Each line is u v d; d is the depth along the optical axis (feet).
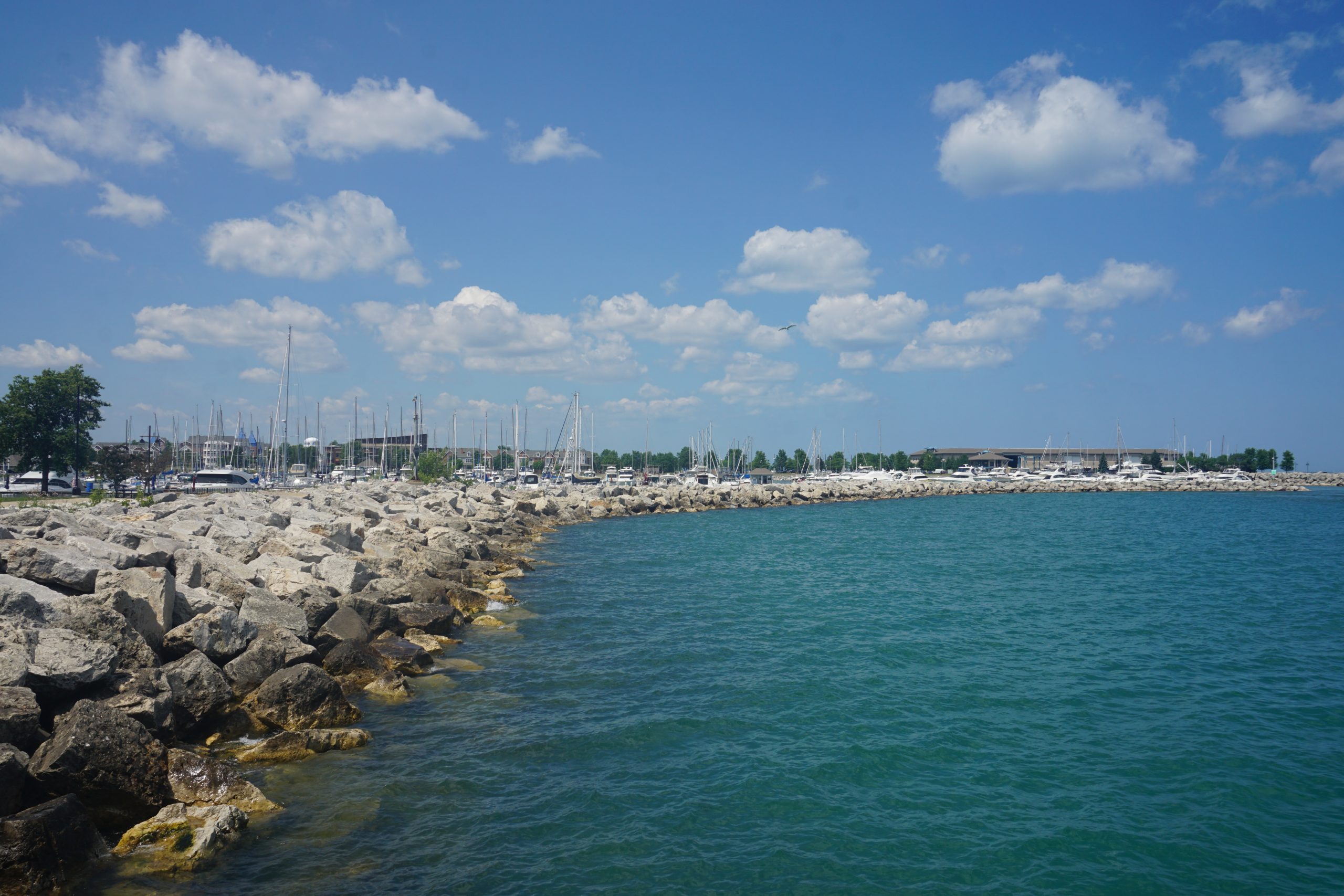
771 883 40.93
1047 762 57.00
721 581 136.26
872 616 106.01
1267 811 50.06
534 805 48.42
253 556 89.76
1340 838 46.78
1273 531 241.76
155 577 60.80
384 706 65.51
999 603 117.08
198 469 370.12
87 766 39.81
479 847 43.14
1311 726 64.95
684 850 43.70
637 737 60.03
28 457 189.88
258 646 60.80
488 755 55.77
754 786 52.03
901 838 45.91
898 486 471.21
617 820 46.93
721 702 68.49
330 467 454.40
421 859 41.70
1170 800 51.34
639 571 147.54
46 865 35.91
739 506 368.07
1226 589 131.23
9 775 37.70
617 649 86.28
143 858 39.11
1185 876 42.63
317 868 40.11
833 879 41.50
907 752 58.44
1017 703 69.97
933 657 84.94
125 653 50.90
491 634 92.73
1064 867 43.16
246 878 38.96
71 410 192.13
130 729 42.65
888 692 72.33
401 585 93.50
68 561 58.49
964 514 323.57
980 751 58.85
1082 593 127.03
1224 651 88.84
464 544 138.10
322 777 50.85
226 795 44.78
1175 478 547.49
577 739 59.41
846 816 48.34
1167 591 129.80
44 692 45.11
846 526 260.42
